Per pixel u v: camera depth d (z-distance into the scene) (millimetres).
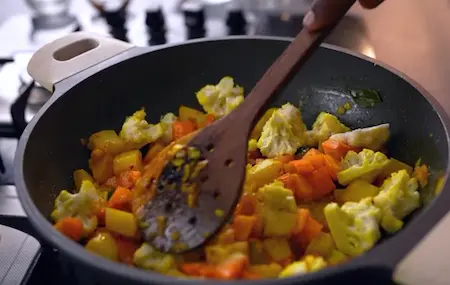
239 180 586
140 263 584
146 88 717
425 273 495
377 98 685
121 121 710
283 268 578
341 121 712
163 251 582
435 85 768
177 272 571
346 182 651
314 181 646
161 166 617
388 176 648
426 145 631
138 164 675
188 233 580
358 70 690
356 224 595
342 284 502
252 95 606
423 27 845
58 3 947
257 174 638
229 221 595
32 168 608
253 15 885
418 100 643
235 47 716
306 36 610
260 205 609
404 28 849
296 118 690
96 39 719
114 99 702
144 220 598
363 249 587
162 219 589
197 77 729
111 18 894
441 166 601
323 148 673
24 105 748
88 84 676
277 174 642
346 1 600
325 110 720
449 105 742
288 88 728
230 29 868
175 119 711
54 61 694
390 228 606
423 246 505
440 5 884
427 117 631
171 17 917
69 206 617
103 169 675
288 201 604
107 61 693
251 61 722
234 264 561
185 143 619
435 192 597
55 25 924
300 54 606
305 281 493
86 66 690
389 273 500
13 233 645
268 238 605
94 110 689
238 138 597
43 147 631
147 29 883
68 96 661
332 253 595
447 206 528
